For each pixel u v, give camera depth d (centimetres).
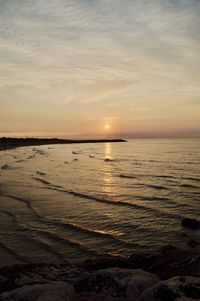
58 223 1579
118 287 493
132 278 518
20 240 1311
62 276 691
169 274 664
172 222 1580
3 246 1233
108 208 1933
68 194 2461
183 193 2450
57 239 1320
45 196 2359
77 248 1209
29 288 511
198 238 1305
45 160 6575
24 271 762
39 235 1379
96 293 493
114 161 6256
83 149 13162
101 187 2861
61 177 3662
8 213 1795
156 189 2697
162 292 419
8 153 9356
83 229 1466
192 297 398
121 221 1614
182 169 4356
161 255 913
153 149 11125
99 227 1505
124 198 2284
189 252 890
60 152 10425
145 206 1977
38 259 1092
